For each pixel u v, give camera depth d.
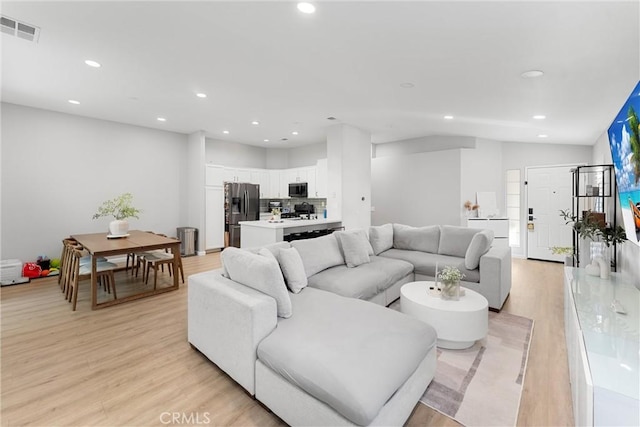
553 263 5.79
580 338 1.79
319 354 1.62
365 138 5.98
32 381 2.07
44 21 2.28
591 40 2.12
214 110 4.64
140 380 2.10
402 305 2.82
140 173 5.89
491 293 3.36
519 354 2.45
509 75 2.85
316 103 4.17
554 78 2.81
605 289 2.60
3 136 4.45
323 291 2.66
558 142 5.77
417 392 1.79
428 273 3.82
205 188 6.55
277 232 4.67
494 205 6.08
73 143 5.06
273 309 1.95
